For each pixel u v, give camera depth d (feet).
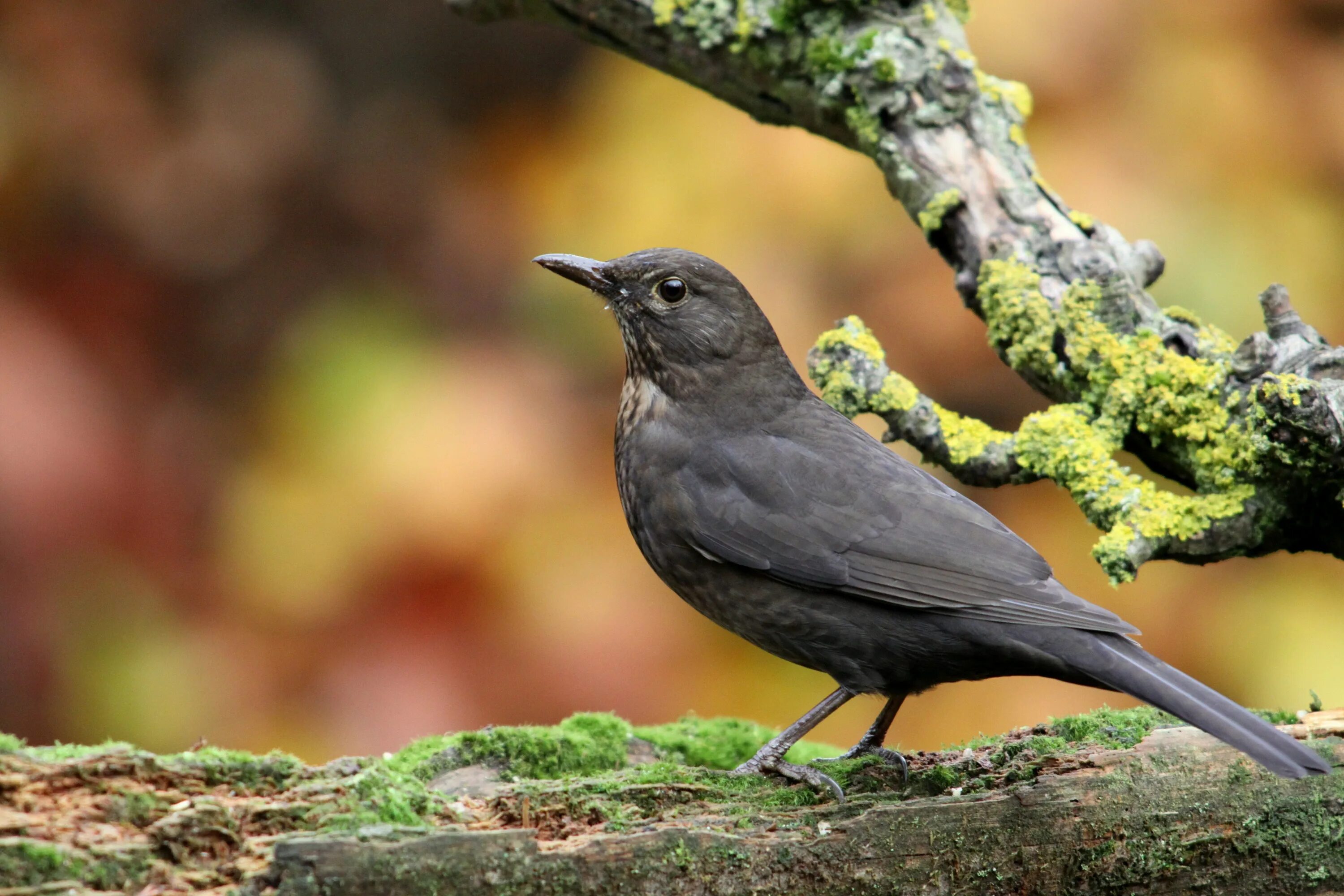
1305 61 39.22
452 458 37.65
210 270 44.75
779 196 39.04
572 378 39.65
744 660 36.45
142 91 44.34
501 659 36.06
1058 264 27.78
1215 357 25.73
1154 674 21.06
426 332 40.98
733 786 22.11
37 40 43.34
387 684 35.73
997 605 22.86
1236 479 24.73
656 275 26.89
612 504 37.65
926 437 26.73
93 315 41.47
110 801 17.63
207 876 17.33
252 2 49.01
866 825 20.35
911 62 29.09
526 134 43.32
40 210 42.06
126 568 37.40
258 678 36.04
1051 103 38.29
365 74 49.47
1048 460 25.82
